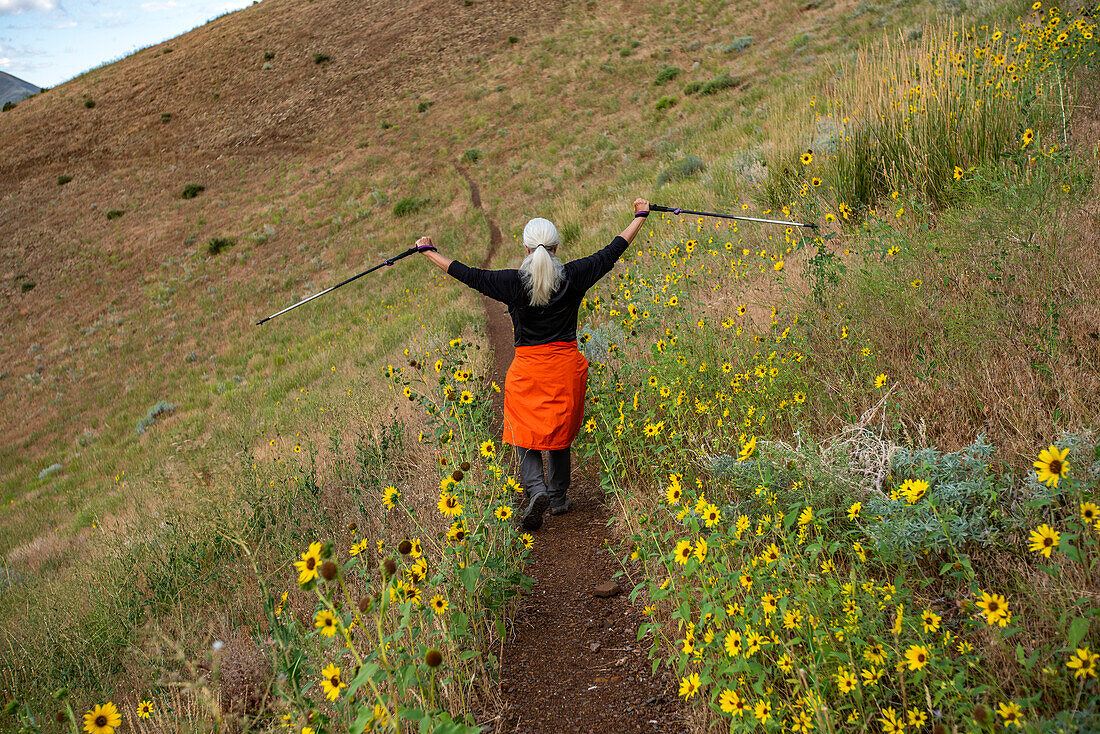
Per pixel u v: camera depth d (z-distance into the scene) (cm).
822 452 284
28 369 2442
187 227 3247
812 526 249
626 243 381
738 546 263
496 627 292
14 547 1229
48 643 443
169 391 2056
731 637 196
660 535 276
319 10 5116
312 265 2675
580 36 3897
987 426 283
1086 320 311
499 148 3086
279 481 540
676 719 230
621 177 2075
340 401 877
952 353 329
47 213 3588
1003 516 227
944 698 179
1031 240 369
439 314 1358
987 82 587
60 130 4366
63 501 1445
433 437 515
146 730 288
